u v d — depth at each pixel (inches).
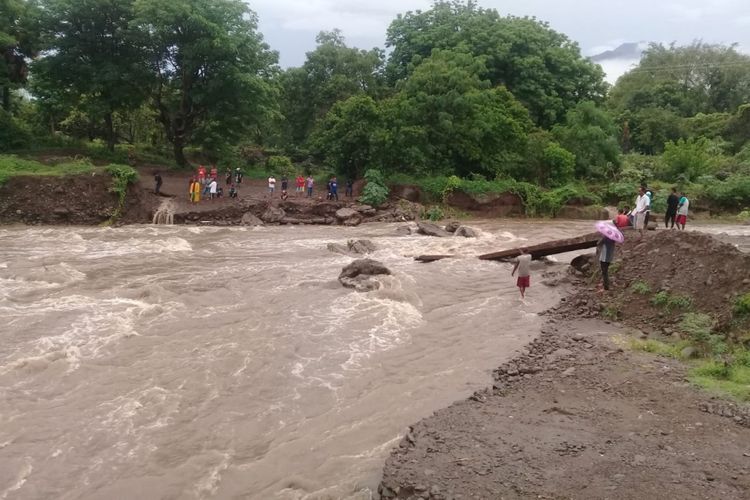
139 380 408.5
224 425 349.7
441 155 1585.9
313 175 1696.6
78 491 284.8
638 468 291.3
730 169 1797.5
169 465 307.1
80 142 1604.3
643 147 2532.0
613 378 412.2
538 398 382.0
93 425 346.6
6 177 1184.2
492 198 1481.3
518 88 2027.6
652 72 3181.6
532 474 285.7
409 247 965.8
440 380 417.7
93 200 1217.4
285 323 540.7
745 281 505.4
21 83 1550.2
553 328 538.0
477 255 888.9
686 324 498.0
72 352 452.1
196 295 629.9
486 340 505.4
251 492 284.5
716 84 3006.9
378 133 1453.0
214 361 443.5
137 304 587.2
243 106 1512.1
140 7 1338.6
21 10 1428.4
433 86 1561.3
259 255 888.9
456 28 2165.4
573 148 1784.0
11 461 309.0
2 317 538.3
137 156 1632.6
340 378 421.1
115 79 1408.7
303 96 1980.8
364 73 1998.0
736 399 370.9
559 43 2324.1
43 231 1083.3
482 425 340.8
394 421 354.0
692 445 315.0
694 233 608.7
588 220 1432.1
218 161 1726.1
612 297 600.7
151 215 1248.8
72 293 625.3
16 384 399.9
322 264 816.3
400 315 568.1
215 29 1389.0
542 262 836.0
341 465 305.4
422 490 272.1
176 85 1519.4
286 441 331.9
